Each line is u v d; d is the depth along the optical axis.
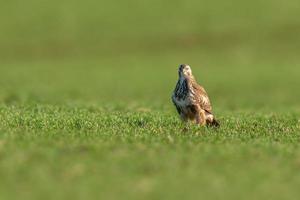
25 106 26.41
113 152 15.32
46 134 17.36
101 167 14.01
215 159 14.91
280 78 62.50
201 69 67.25
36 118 20.67
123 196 12.38
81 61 70.56
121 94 48.62
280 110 32.41
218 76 63.47
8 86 49.16
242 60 71.50
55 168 13.83
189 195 12.48
